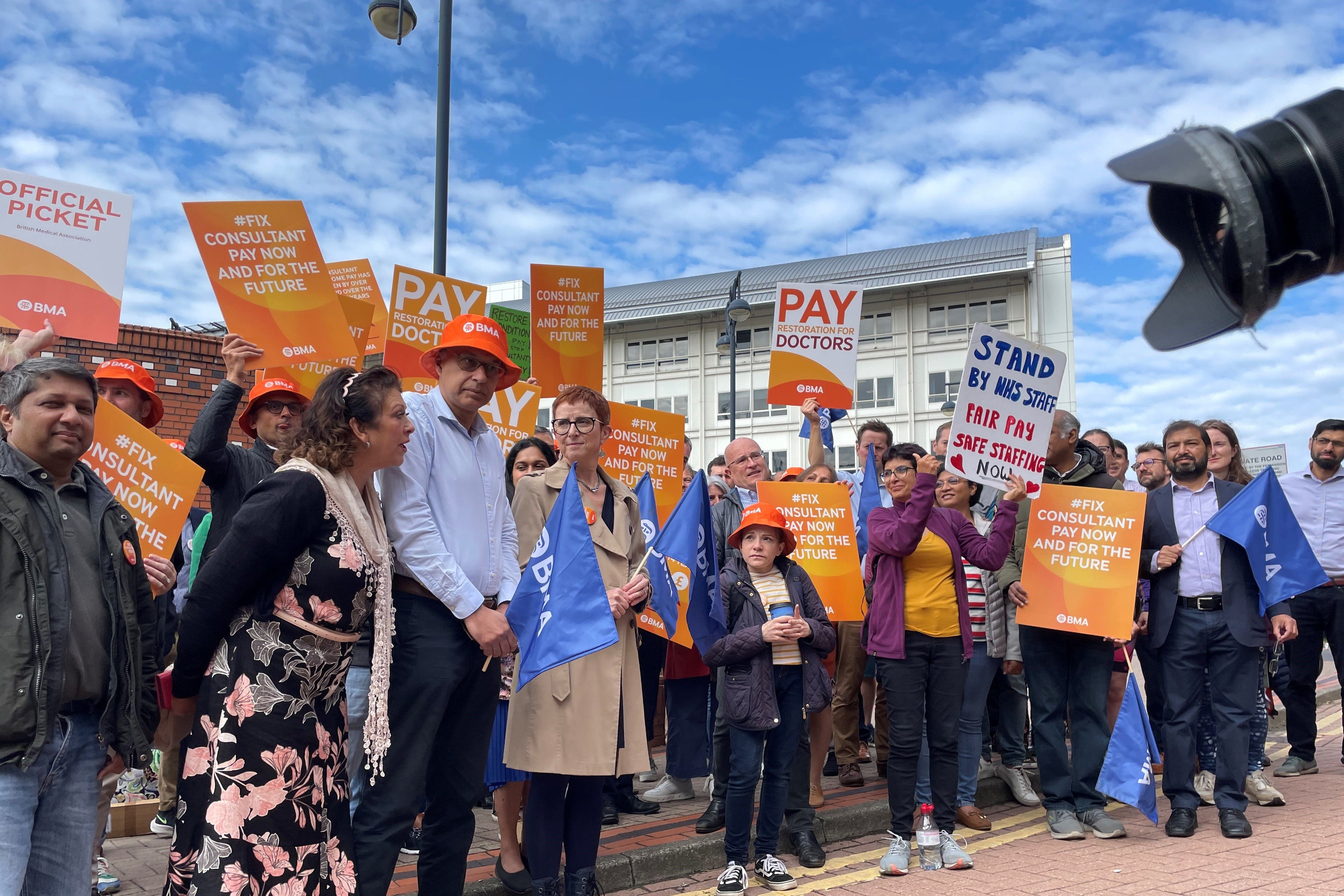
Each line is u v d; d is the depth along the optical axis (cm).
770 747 459
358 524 283
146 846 493
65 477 284
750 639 438
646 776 677
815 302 723
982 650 572
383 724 279
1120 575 538
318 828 267
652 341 4666
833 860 495
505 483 414
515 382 372
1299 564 553
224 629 266
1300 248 93
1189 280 99
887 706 535
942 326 4209
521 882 408
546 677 372
